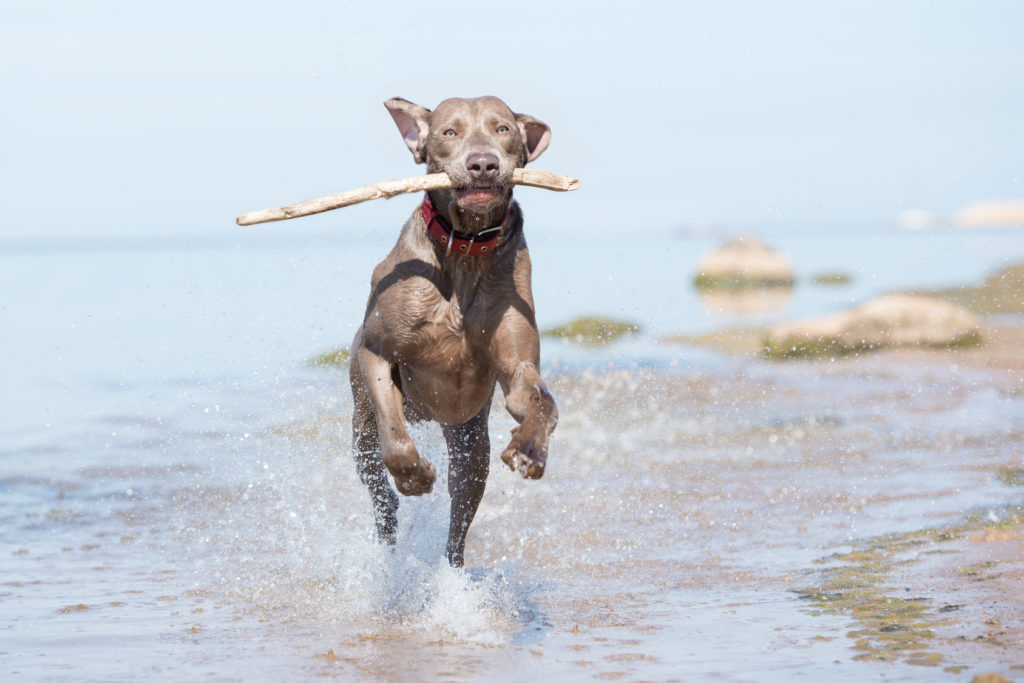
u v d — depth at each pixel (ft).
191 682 17.12
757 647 18.31
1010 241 295.89
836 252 258.98
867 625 19.30
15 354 75.25
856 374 61.52
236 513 30.86
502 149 22.06
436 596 22.36
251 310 94.79
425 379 23.02
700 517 29.81
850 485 33.22
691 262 206.69
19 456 40.75
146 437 43.88
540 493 33.12
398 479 21.42
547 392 20.53
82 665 18.13
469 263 21.62
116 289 141.18
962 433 41.57
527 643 19.21
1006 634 18.15
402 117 23.63
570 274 161.79
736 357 71.15
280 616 21.48
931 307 73.92
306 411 47.37
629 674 17.02
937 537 26.00
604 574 24.40
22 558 26.61
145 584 24.12
